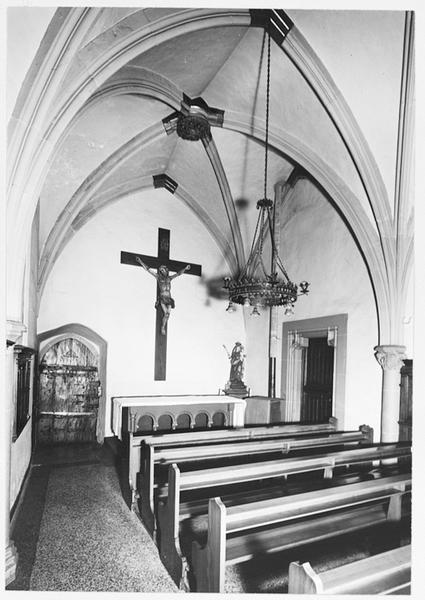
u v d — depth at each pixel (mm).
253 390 10070
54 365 8211
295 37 5332
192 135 7410
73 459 7230
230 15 5078
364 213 6641
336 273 7895
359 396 7176
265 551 3299
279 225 9227
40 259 7641
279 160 8445
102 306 8789
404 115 5465
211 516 3074
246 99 6816
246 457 6227
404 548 2541
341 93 5688
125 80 5723
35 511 4945
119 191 8898
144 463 4871
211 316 10211
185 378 9727
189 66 6145
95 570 3729
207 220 10117
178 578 3490
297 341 8773
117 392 8805
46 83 3760
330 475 4875
